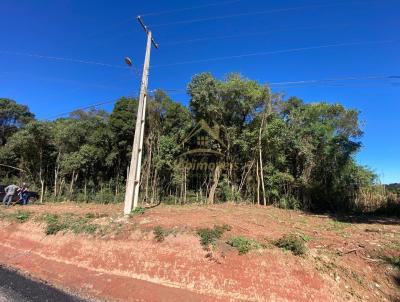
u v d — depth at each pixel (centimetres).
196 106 2147
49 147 2909
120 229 1144
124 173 2703
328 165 2031
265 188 2034
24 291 845
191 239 983
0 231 1446
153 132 2288
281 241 919
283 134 2025
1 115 3662
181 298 790
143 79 1479
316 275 801
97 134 2678
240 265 852
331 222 1434
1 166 3142
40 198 2638
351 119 2172
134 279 899
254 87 2073
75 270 1002
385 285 802
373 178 2230
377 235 1116
